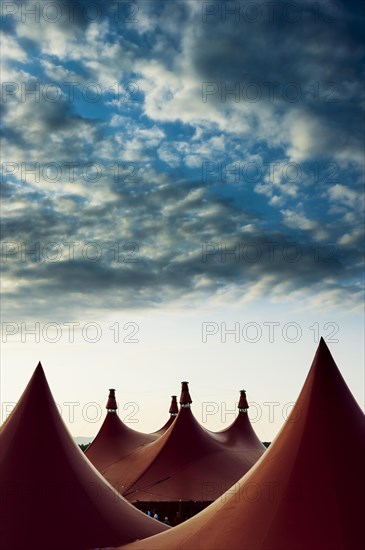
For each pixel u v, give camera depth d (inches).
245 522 435.8
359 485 434.9
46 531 550.3
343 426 467.8
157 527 620.7
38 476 590.2
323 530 411.8
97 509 588.7
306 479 442.3
